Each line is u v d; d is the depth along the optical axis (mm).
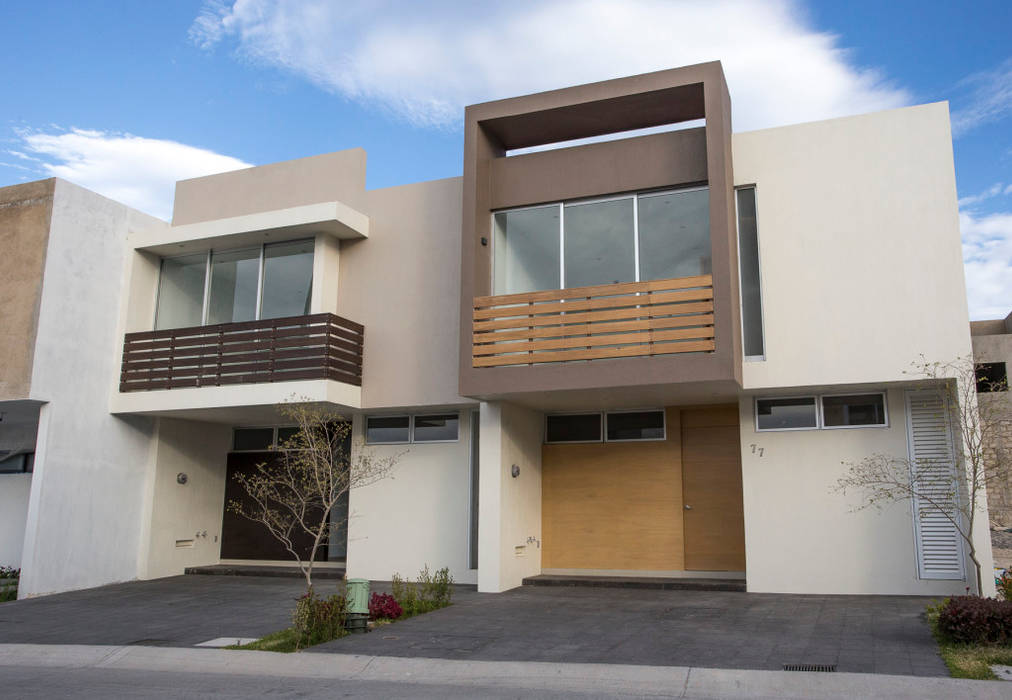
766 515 11359
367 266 13734
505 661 7523
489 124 12359
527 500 12922
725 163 10680
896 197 10891
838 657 7211
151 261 14938
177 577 14648
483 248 12023
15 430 16359
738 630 8578
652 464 12961
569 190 11906
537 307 11312
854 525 10969
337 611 8961
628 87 11344
